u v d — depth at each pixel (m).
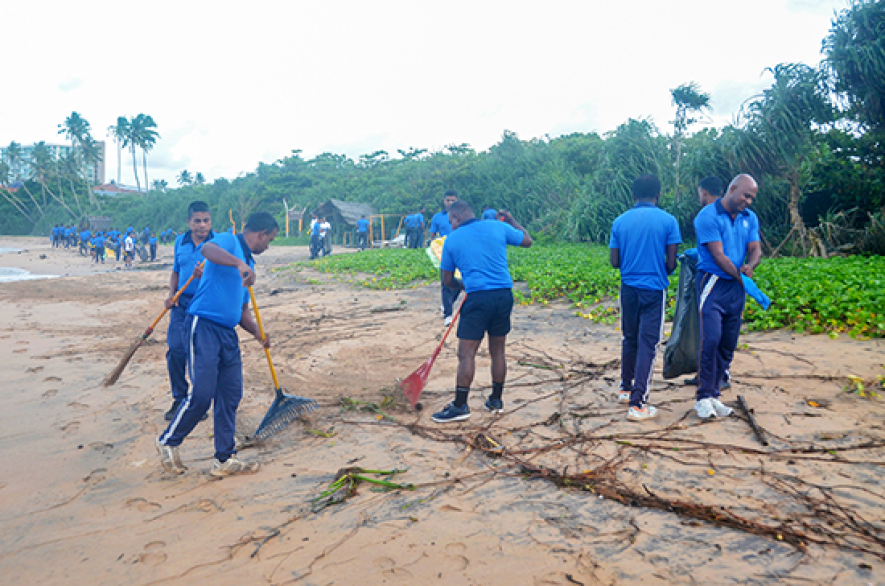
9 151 91.06
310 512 2.97
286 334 8.20
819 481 2.97
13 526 2.99
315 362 6.57
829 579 2.17
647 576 2.26
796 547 2.39
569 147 32.12
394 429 4.22
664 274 4.23
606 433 3.86
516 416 4.34
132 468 3.69
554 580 2.28
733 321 4.16
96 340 8.12
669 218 4.20
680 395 4.64
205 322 3.43
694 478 3.10
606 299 9.12
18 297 13.51
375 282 13.66
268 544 2.68
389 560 2.49
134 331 8.89
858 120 14.48
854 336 5.77
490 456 3.60
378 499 3.08
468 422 4.27
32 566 2.60
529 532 2.65
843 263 10.72
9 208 84.56
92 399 5.25
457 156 36.41
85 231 35.28
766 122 13.91
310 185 57.41
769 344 5.85
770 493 2.88
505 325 4.37
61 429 4.48
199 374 3.37
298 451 3.89
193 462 3.77
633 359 4.45
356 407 4.75
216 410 3.51
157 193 70.00
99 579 2.46
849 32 13.66
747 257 4.18
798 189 14.38
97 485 3.46
